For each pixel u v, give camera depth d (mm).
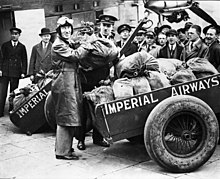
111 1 10086
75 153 5406
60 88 5012
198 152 4598
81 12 9867
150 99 4598
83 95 5102
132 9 9898
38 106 6398
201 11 5211
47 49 7777
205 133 4613
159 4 4496
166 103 4449
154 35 7191
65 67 5020
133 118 4559
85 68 5203
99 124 4594
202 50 5883
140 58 4875
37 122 6445
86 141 5949
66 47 4945
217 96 4840
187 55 6047
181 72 4898
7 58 7996
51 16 9688
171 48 6484
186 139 4594
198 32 6000
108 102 4465
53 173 4715
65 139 5141
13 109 6582
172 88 4656
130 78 4863
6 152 5574
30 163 5086
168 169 4535
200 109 4543
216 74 4816
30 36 9578
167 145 4570
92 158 5188
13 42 8070
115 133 4512
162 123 4414
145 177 4480
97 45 4887
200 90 4758
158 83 4805
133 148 5539
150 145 4430
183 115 4590
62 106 5020
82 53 4871
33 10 9547
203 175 4492
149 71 4875
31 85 6742
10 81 8109
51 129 6727
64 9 9727
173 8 4562
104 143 5660
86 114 5266
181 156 4539
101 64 4973
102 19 6070
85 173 4676
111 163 4977
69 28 4996
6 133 6617
